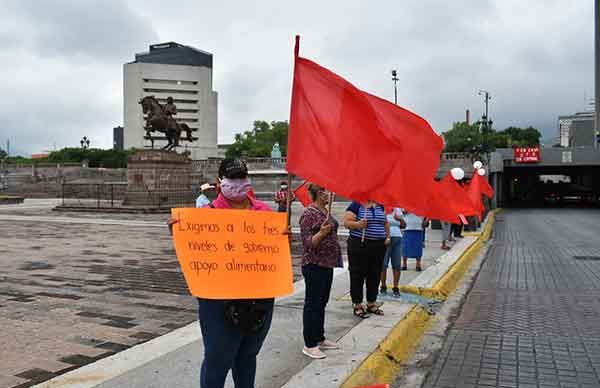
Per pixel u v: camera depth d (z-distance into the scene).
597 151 55.25
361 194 5.14
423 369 6.09
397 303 8.78
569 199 80.75
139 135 148.25
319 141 5.06
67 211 35.25
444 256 14.80
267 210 4.27
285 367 5.52
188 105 153.62
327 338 6.58
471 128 107.00
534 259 15.69
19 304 8.60
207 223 3.93
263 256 4.00
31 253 15.00
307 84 5.15
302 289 9.94
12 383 5.13
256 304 3.89
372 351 6.05
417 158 5.66
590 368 6.07
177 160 38.94
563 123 147.00
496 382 5.65
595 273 12.93
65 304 8.63
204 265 3.86
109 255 14.61
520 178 74.56
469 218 23.36
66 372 5.44
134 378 5.17
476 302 9.65
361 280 7.73
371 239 7.63
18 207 40.59
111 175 77.50
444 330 7.75
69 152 108.94
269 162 75.81
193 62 162.12
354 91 5.14
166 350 6.11
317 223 5.89
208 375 3.85
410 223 12.12
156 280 10.88
